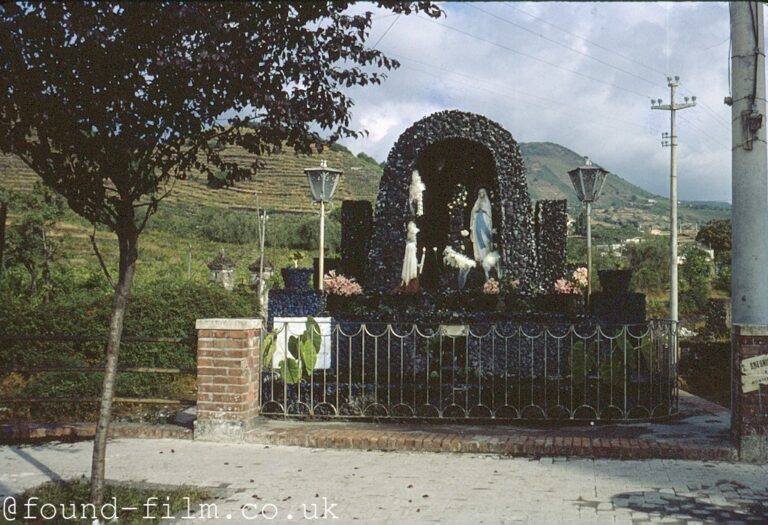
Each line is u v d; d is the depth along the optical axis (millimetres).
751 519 5902
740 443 7848
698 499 6469
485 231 13516
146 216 6535
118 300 6438
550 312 12078
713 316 24375
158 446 8758
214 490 6855
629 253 47031
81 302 14039
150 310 14031
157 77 6062
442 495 6648
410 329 11492
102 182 6316
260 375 9727
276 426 9391
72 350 13516
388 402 9844
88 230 52500
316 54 6535
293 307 12148
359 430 9039
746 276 9312
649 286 43656
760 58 9281
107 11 5742
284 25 6328
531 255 12844
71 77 5938
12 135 6016
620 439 8328
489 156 13258
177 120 6309
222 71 6027
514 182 12914
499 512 6125
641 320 11570
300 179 79875
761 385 7812
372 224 13648
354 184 78875
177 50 5930
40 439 9227
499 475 7328
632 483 7004
